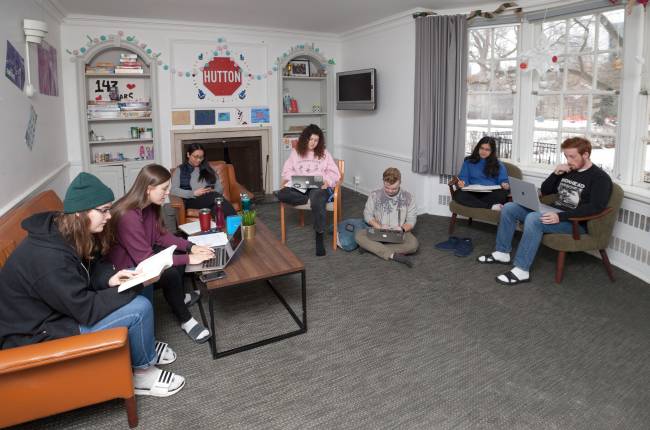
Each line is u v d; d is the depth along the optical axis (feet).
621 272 10.83
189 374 7.06
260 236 9.48
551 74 13.26
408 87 16.24
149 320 6.18
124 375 5.64
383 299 9.64
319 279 10.67
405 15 15.57
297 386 6.77
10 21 9.70
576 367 7.20
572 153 10.19
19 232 7.69
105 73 16.53
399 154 17.17
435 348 7.77
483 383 6.82
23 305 5.45
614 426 5.91
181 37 17.44
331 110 20.84
